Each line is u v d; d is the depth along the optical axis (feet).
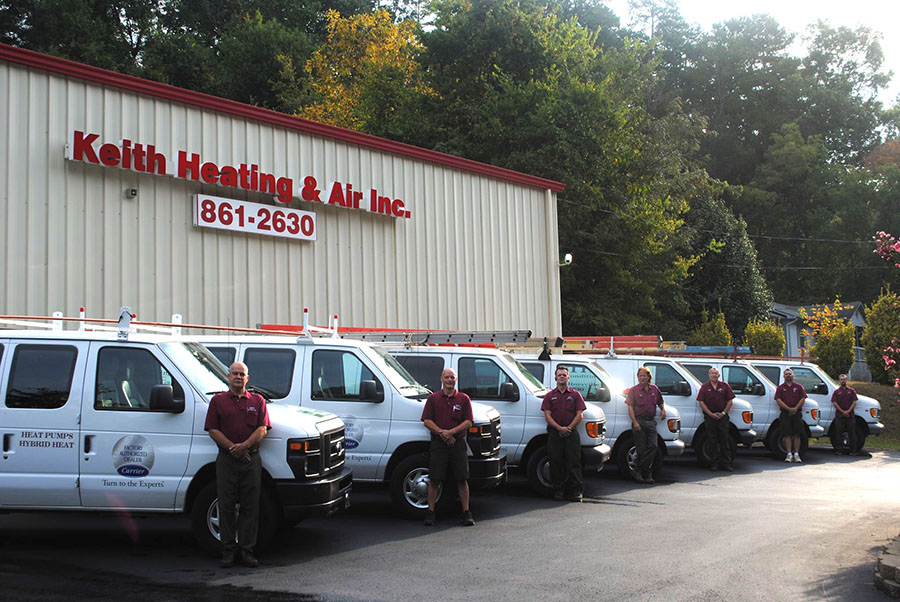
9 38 127.44
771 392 56.29
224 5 164.04
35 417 24.20
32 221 42.19
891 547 24.58
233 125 51.62
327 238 57.06
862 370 116.06
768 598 20.81
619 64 124.67
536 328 75.51
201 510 24.20
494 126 102.17
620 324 112.57
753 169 209.36
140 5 149.89
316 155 56.54
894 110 214.48
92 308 44.14
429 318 64.34
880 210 186.80
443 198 66.80
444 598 20.40
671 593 20.98
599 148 104.01
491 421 32.07
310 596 20.51
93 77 44.86
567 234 104.37
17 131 42.04
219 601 19.97
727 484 42.80
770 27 219.20
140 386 24.73
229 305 50.55
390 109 122.93
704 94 216.33
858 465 53.31
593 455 37.27
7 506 23.97
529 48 109.60
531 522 30.94
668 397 49.93
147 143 47.14
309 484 24.49
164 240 47.62
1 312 40.75
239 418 23.34
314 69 145.48
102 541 26.78
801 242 193.77
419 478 31.14
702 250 141.28
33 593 20.39
